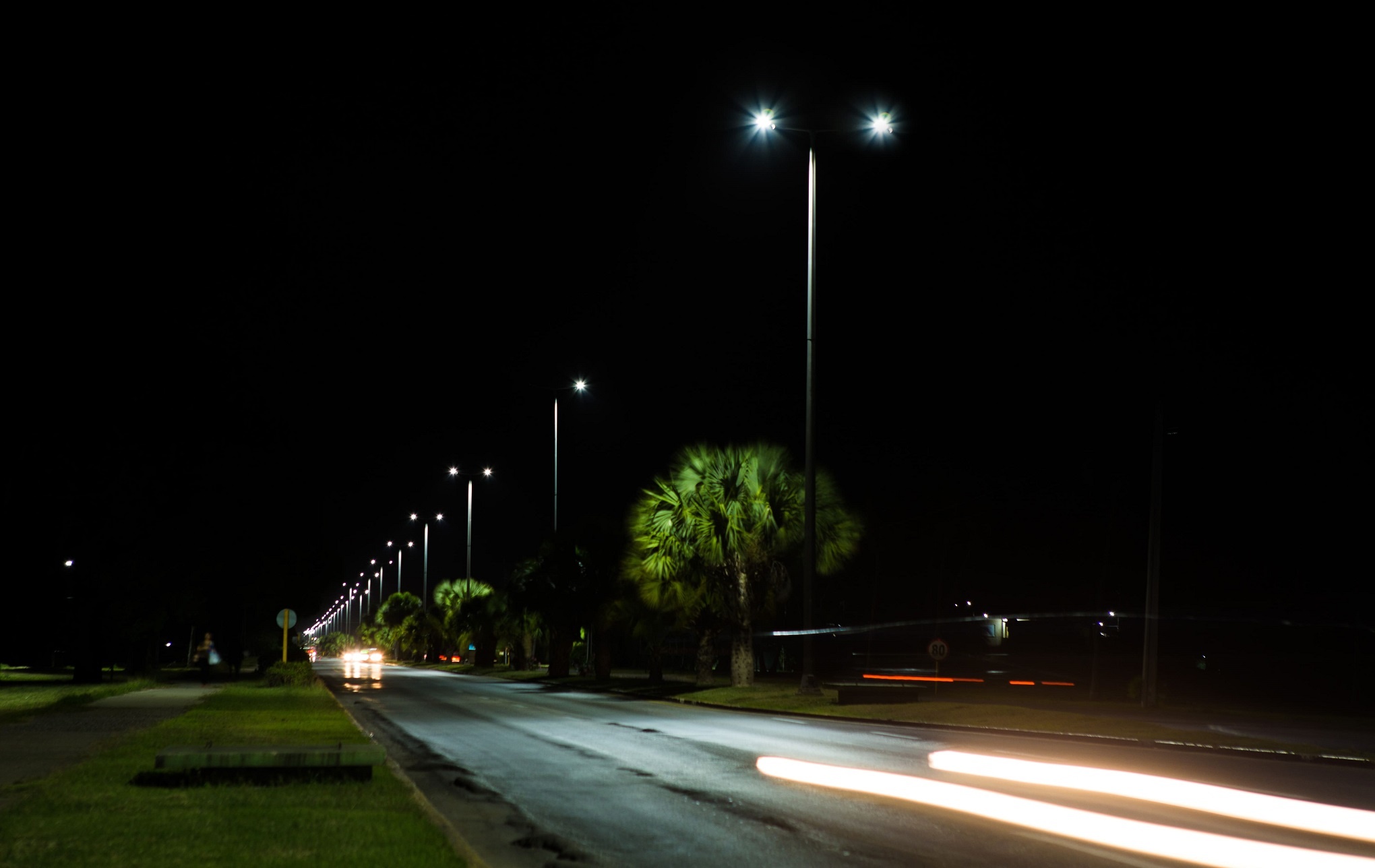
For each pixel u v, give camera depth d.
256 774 12.94
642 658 80.19
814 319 32.91
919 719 26.05
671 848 9.85
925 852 9.55
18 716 24.36
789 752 18.56
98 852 8.29
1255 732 24.97
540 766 16.50
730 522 36.69
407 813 10.44
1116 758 17.94
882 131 32.25
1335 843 9.81
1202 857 9.27
